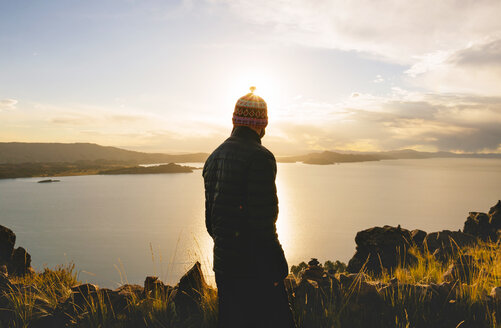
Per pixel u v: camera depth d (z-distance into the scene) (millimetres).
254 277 2186
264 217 2125
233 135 2379
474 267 4141
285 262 2209
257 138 2365
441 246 6879
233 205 2174
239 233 2168
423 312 3107
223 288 2305
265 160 2172
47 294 3439
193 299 3150
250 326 2230
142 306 3133
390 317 3078
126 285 3570
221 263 2225
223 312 2330
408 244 7188
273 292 2227
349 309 3150
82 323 2979
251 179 2133
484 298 3291
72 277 4160
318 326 2947
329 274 3660
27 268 5227
